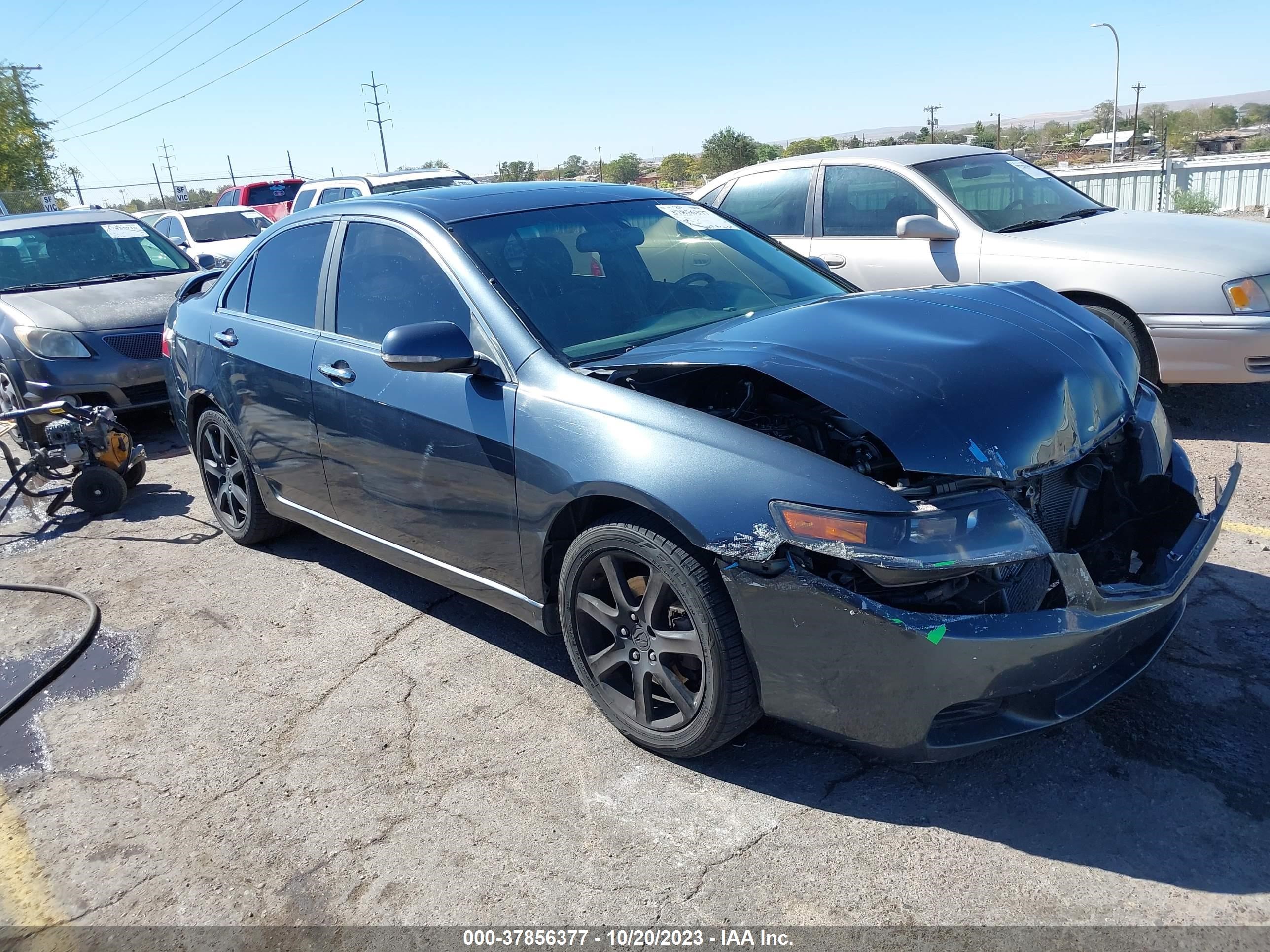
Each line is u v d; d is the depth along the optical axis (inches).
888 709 96.7
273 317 171.6
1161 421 125.3
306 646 155.0
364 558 190.1
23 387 286.4
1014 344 112.0
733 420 114.1
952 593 96.2
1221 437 212.7
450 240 139.0
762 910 93.4
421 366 122.2
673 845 103.1
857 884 95.3
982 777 109.2
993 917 89.9
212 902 101.4
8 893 105.6
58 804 120.3
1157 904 89.5
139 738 133.4
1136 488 117.6
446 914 96.6
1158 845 96.6
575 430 114.9
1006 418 101.0
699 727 109.7
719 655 104.9
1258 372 202.4
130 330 293.9
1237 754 108.1
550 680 138.4
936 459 96.7
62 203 1729.8
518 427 121.2
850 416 98.9
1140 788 104.7
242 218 668.7
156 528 218.8
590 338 128.6
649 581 111.3
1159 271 207.6
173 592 181.2
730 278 149.1
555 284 135.1
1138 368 127.8
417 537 144.3
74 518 232.2
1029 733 99.7
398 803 114.2
